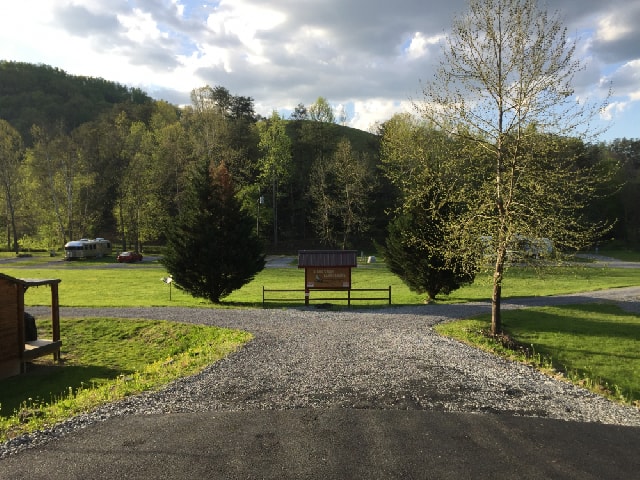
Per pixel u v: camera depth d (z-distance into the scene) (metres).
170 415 7.65
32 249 68.88
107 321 19.06
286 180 72.44
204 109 74.69
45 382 13.68
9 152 65.25
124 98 136.88
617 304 23.00
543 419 7.46
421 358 11.76
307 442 6.53
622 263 50.66
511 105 14.10
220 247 22.67
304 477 5.54
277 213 74.50
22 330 14.58
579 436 6.76
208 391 8.97
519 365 11.29
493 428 7.05
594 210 68.06
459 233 15.08
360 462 5.91
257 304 23.06
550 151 14.27
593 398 8.68
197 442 6.55
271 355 12.10
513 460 5.97
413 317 18.77
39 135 64.69
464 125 14.88
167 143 64.81
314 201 71.00
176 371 10.77
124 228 66.75
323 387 9.20
